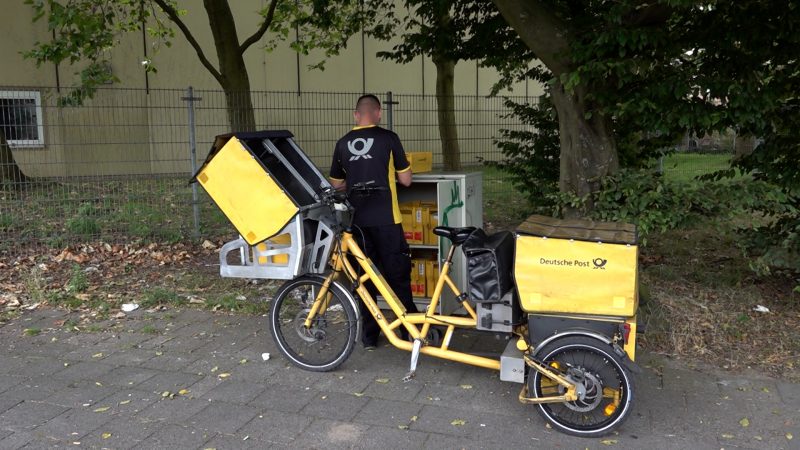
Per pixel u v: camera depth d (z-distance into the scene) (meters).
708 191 5.01
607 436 3.46
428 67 20.44
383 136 4.54
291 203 4.00
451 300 5.32
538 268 3.46
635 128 5.92
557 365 3.51
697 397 3.91
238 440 3.46
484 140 9.19
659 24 4.89
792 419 3.62
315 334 4.38
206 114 8.62
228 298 5.87
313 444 3.41
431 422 3.64
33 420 3.69
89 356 4.69
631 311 3.35
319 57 18.42
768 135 5.25
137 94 9.44
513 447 3.37
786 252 5.23
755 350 4.57
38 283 6.17
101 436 3.50
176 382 4.22
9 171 8.19
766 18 4.68
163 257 7.45
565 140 5.51
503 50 7.60
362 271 4.59
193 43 10.51
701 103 4.76
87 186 8.34
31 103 8.05
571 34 5.21
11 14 14.76
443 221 5.04
